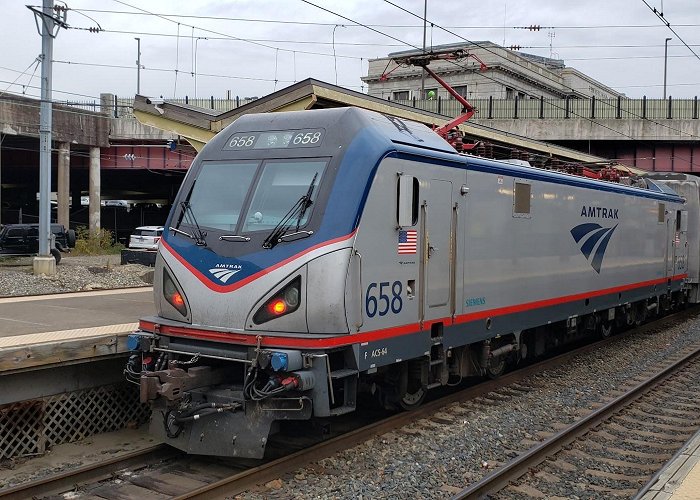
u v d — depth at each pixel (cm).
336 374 667
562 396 1015
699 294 2048
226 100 3894
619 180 1566
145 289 1462
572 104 3812
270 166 737
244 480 626
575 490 659
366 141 716
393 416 824
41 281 2011
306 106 1364
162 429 701
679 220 1827
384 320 732
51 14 2142
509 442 797
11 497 591
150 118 1752
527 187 1041
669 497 554
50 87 2194
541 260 1092
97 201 3809
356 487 630
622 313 1555
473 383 1096
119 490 628
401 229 755
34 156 4075
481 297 928
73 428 788
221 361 726
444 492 637
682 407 985
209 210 746
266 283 672
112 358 806
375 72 6075
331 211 681
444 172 835
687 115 3609
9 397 721
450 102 4003
